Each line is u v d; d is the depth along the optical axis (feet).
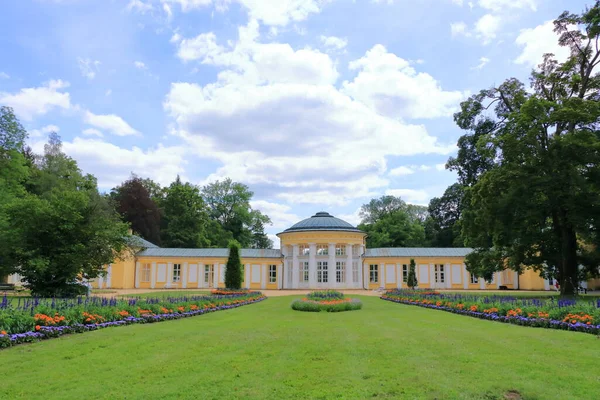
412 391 25.04
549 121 92.32
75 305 50.60
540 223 105.60
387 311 76.23
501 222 98.37
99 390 25.58
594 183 93.56
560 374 28.07
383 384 26.37
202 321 58.18
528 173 94.12
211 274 190.49
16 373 29.14
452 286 183.21
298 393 24.91
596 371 28.84
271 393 24.97
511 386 25.86
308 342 39.45
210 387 26.04
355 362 31.55
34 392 25.31
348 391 25.13
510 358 32.48
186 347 37.09
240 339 41.01
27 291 119.96
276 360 32.35
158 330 47.14
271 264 194.18
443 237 261.03
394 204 307.17
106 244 92.12
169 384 26.66
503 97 117.70
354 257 192.95
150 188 267.39
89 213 90.33
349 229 190.29
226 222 284.20
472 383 26.43
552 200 94.53
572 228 102.27
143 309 59.67
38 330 41.09
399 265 187.21
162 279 188.55
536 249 111.34
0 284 149.89
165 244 243.81
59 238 84.69
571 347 36.52
